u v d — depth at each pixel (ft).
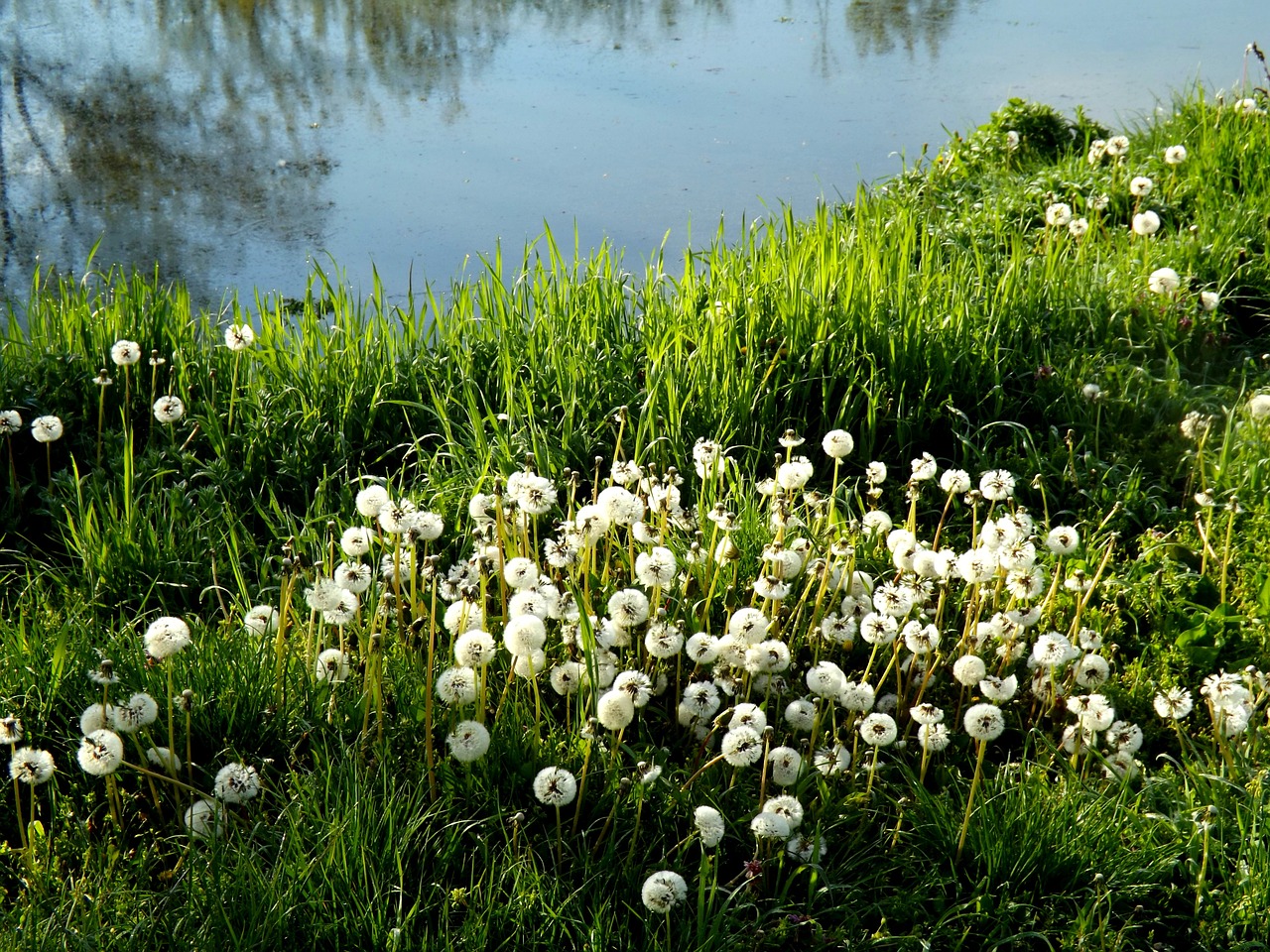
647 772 10.26
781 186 27.40
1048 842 9.83
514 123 32.24
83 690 11.08
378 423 16.67
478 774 10.30
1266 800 10.19
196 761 10.91
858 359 16.70
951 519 15.38
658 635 10.34
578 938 9.12
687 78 35.88
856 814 10.30
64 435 16.08
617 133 31.19
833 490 13.35
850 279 17.20
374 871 9.23
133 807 10.46
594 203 26.78
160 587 13.60
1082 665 11.12
